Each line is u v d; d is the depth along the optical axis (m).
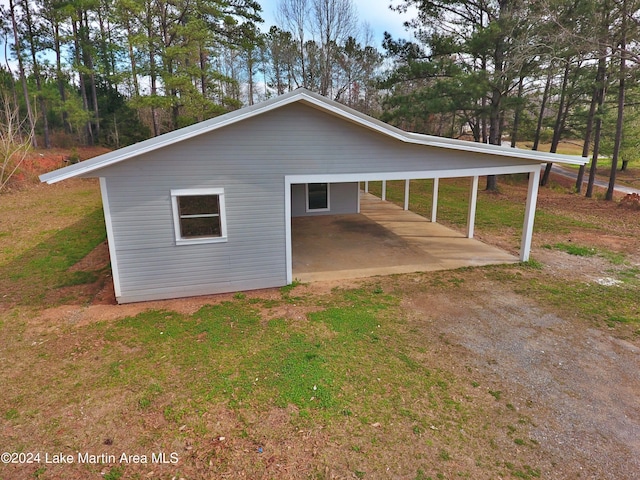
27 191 18.36
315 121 7.49
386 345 5.74
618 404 4.52
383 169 8.13
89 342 5.84
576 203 18.03
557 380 4.96
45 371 5.09
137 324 6.42
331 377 4.94
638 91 20.56
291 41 36.47
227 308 7.05
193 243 7.38
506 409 4.41
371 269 9.20
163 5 20.91
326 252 10.55
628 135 25.62
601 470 3.59
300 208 15.04
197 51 21.41
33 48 28.55
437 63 17.53
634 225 13.70
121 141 31.73
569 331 6.22
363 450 3.78
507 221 14.21
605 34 14.28
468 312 6.89
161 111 30.66
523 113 25.38
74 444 3.84
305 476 3.47
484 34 15.74
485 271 9.03
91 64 30.78
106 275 8.68
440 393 4.66
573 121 24.22
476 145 8.23
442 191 20.98
